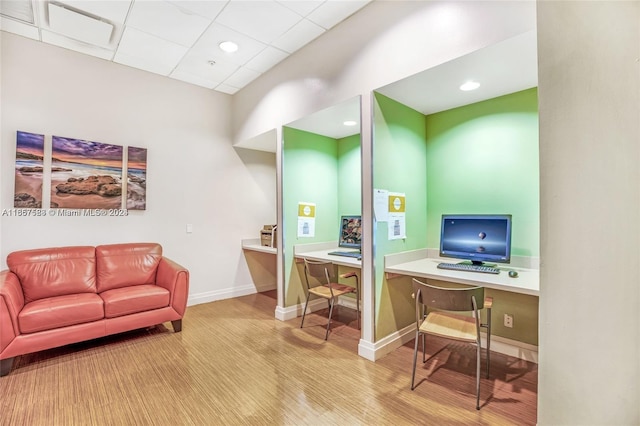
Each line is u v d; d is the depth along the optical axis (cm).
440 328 215
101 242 346
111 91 355
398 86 245
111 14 270
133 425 176
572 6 99
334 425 175
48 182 314
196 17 274
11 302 233
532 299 248
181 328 321
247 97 419
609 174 92
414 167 300
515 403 194
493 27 184
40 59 312
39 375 231
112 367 243
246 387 214
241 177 466
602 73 93
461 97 269
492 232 251
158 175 388
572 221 98
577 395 97
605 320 93
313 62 309
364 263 261
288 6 258
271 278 499
